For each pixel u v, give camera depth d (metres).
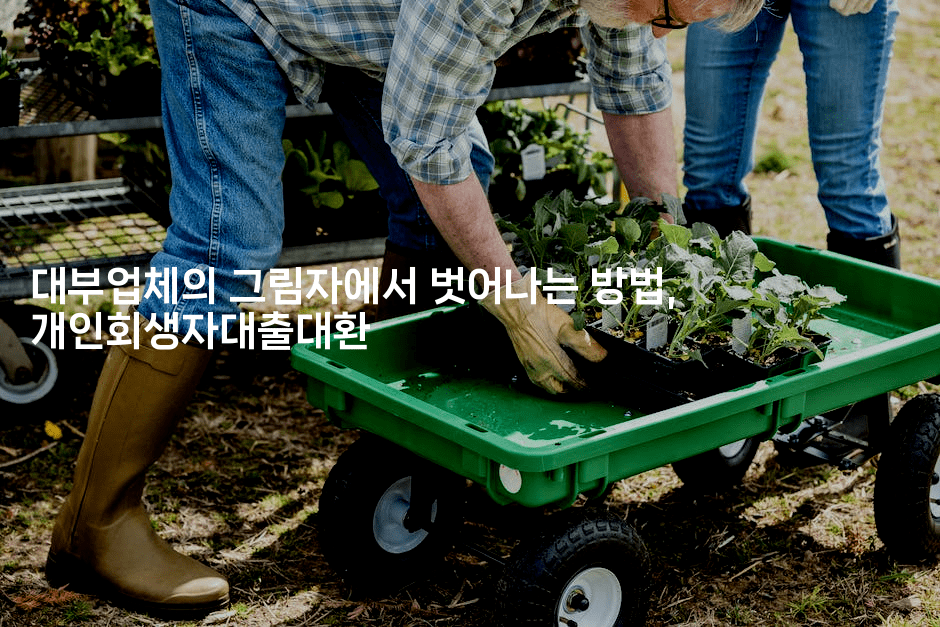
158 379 2.30
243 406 3.12
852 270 2.68
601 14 2.10
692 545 2.60
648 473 2.85
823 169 2.77
